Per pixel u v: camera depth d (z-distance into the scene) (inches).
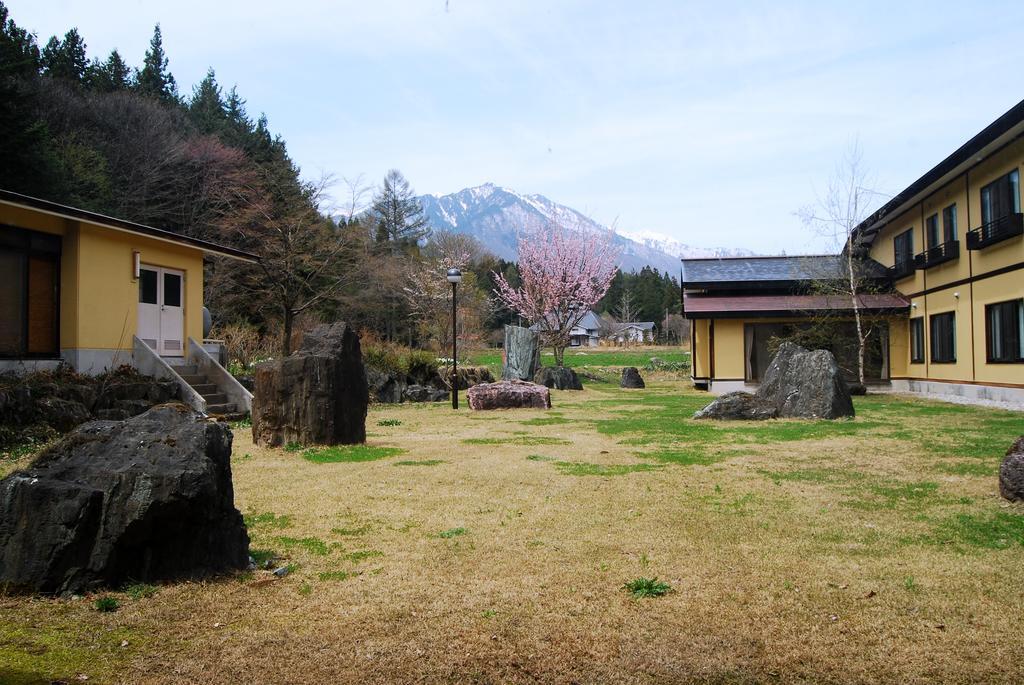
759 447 370.9
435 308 1274.6
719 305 882.8
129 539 156.3
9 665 120.8
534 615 144.3
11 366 432.1
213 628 137.9
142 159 1021.8
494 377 957.2
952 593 154.4
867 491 259.1
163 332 557.9
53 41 1355.8
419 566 175.5
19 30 1103.6
